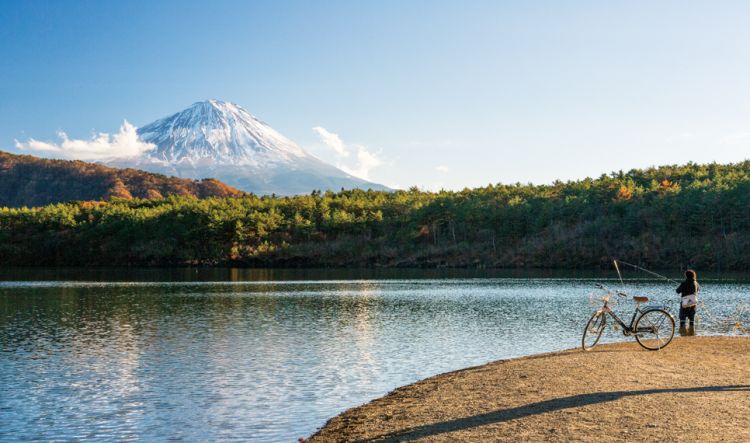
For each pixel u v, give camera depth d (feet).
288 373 84.07
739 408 40.93
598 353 68.28
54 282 315.37
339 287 271.49
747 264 392.47
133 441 54.95
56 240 575.79
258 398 69.72
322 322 144.36
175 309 176.76
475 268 460.55
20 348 107.86
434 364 89.97
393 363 90.99
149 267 539.70
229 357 97.55
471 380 58.90
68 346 109.81
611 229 466.29
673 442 33.50
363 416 50.26
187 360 95.20
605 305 73.61
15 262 570.46
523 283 287.69
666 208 463.42
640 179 638.94
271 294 234.17
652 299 193.57
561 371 57.57
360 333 124.88
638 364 59.52
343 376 81.66
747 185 453.99
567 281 300.81
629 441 34.14
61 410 65.67
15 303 196.24
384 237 554.87
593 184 609.42
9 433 57.57
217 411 64.23
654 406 41.83
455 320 146.61
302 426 58.18
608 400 44.21
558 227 495.00
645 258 428.15
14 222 606.96
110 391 74.43
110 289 263.08
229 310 173.58
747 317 138.51
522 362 67.10
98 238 577.43
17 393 73.61
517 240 504.43
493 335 120.57
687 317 84.84
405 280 320.91
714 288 236.22
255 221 573.74
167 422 60.54
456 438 37.65
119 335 123.75
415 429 41.63
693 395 45.11
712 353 65.98
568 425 38.14
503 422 40.34
